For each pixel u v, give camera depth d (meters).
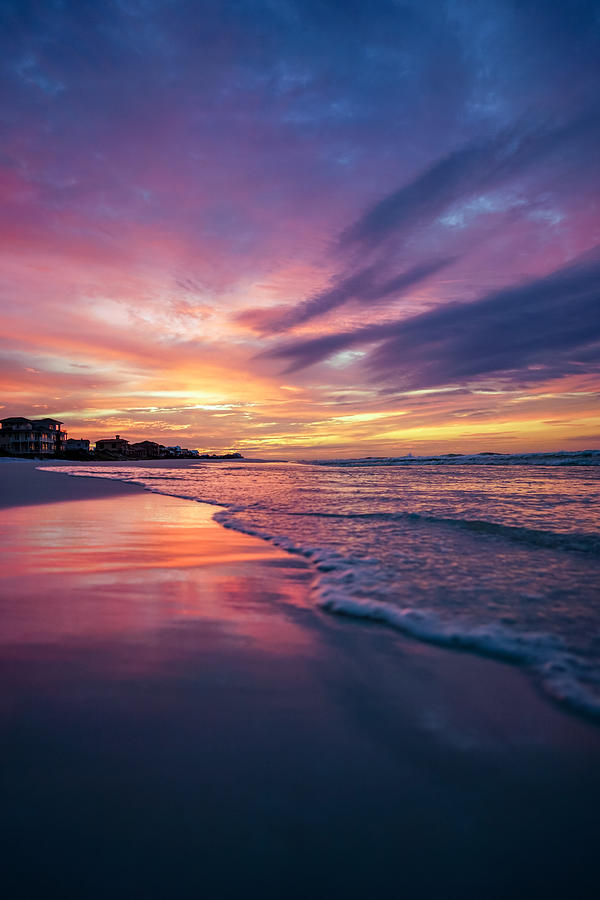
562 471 21.38
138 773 1.29
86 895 0.93
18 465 32.84
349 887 0.97
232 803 1.19
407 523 6.06
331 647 2.25
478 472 21.20
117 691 1.75
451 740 1.50
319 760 1.38
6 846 1.04
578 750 1.45
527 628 2.48
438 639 2.36
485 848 1.07
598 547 4.49
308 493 10.85
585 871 1.01
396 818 1.16
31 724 1.52
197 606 2.82
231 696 1.75
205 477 18.47
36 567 3.78
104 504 8.64
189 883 0.96
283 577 3.52
